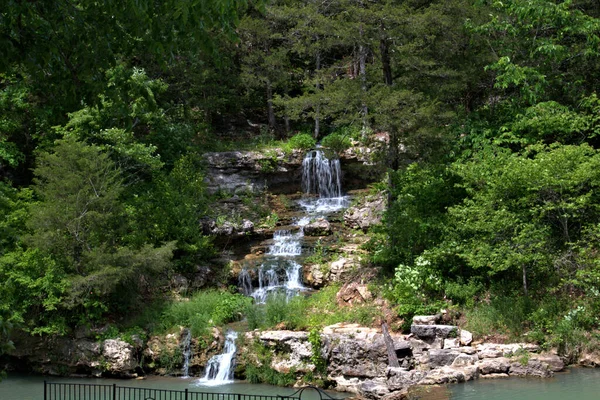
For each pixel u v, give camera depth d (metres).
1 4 8.25
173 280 22.30
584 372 15.31
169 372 18.89
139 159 24.69
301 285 22.52
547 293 17.83
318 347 17.09
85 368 19.19
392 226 20.66
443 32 23.00
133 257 19.86
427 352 16.19
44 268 19.88
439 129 20.55
